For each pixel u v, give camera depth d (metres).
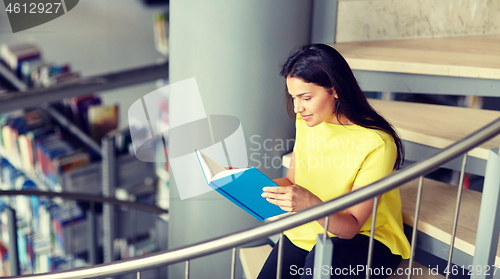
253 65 2.05
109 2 3.89
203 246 1.41
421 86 2.14
